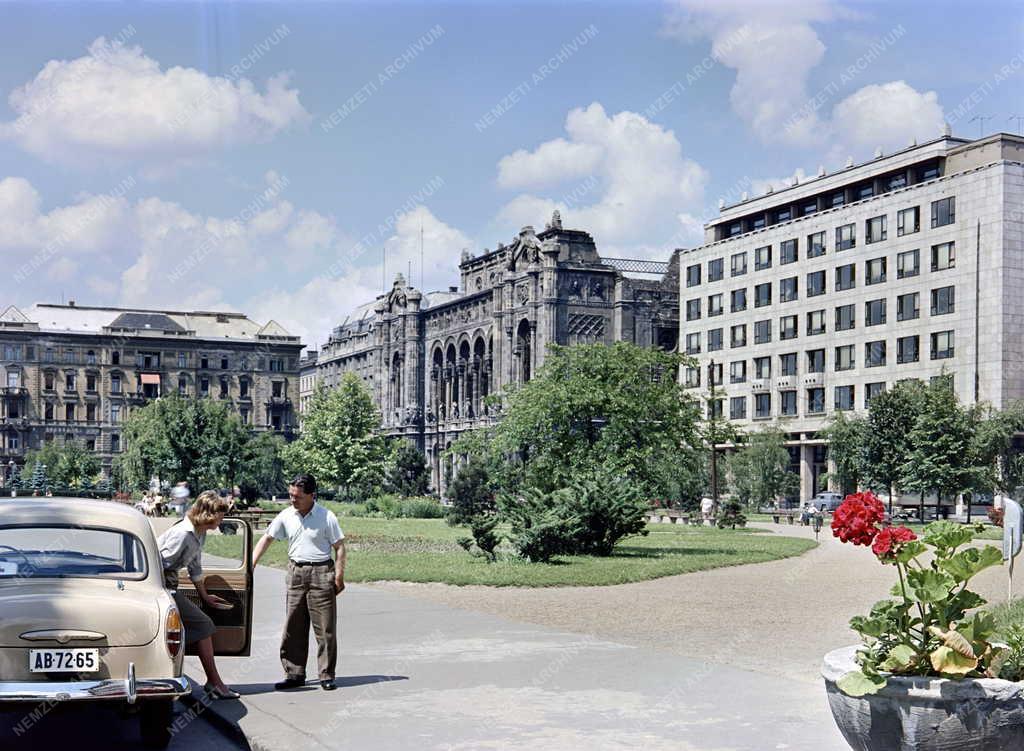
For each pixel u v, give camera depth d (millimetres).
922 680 7543
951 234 86188
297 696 11812
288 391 180000
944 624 7930
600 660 14070
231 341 177500
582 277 123375
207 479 101812
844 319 95938
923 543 8219
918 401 70938
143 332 173250
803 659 14844
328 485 116125
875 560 35812
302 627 12398
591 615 20031
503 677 12828
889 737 7691
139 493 102688
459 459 140750
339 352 197750
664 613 20438
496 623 18203
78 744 10617
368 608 20656
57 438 168750
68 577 10242
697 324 113812
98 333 171250
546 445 46031
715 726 10164
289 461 120562
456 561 33156
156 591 10359
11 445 166625
